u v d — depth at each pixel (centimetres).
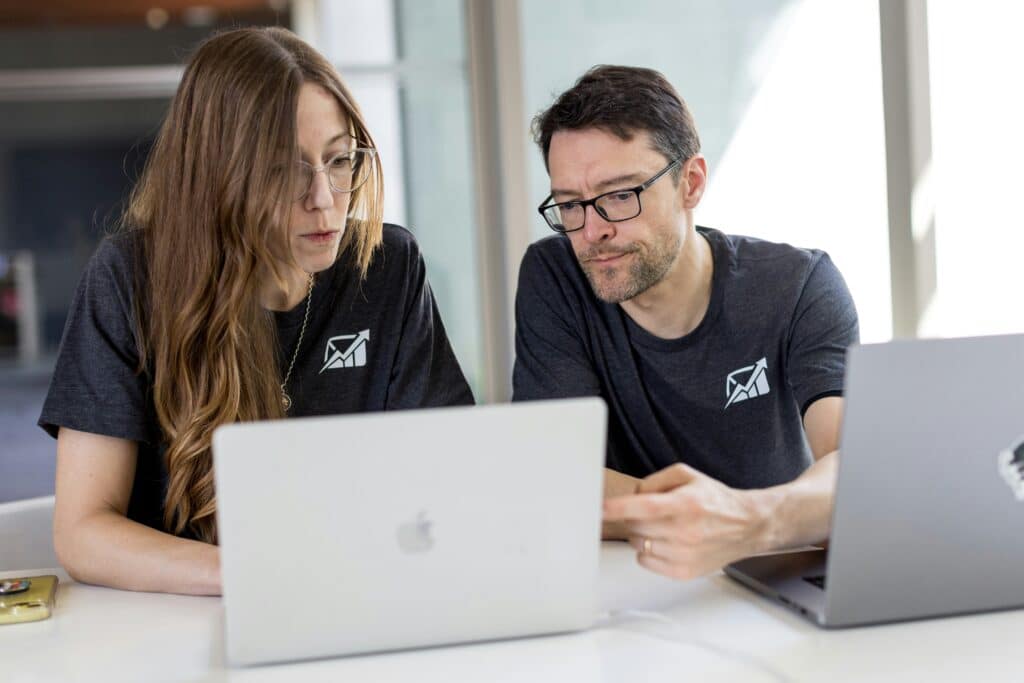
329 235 160
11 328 559
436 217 407
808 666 111
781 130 344
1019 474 122
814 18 340
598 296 179
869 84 333
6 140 554
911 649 115
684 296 185
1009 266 301
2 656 122
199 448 160
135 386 162
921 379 117
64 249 568
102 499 158
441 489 114
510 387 405
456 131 405
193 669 116
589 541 119
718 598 133
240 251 157
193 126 158
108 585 147
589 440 116
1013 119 298
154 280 162
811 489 138
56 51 532
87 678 115
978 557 123
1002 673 109
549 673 112
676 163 175
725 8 353
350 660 117
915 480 119
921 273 298
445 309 408
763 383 187
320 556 113
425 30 404
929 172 295
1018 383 121
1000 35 295
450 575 117
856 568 120
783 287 187
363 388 184
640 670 112
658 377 189
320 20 403
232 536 111
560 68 380
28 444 527
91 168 562
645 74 177
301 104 155
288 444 110
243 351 161
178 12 530
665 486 131
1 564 169
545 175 388
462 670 113
